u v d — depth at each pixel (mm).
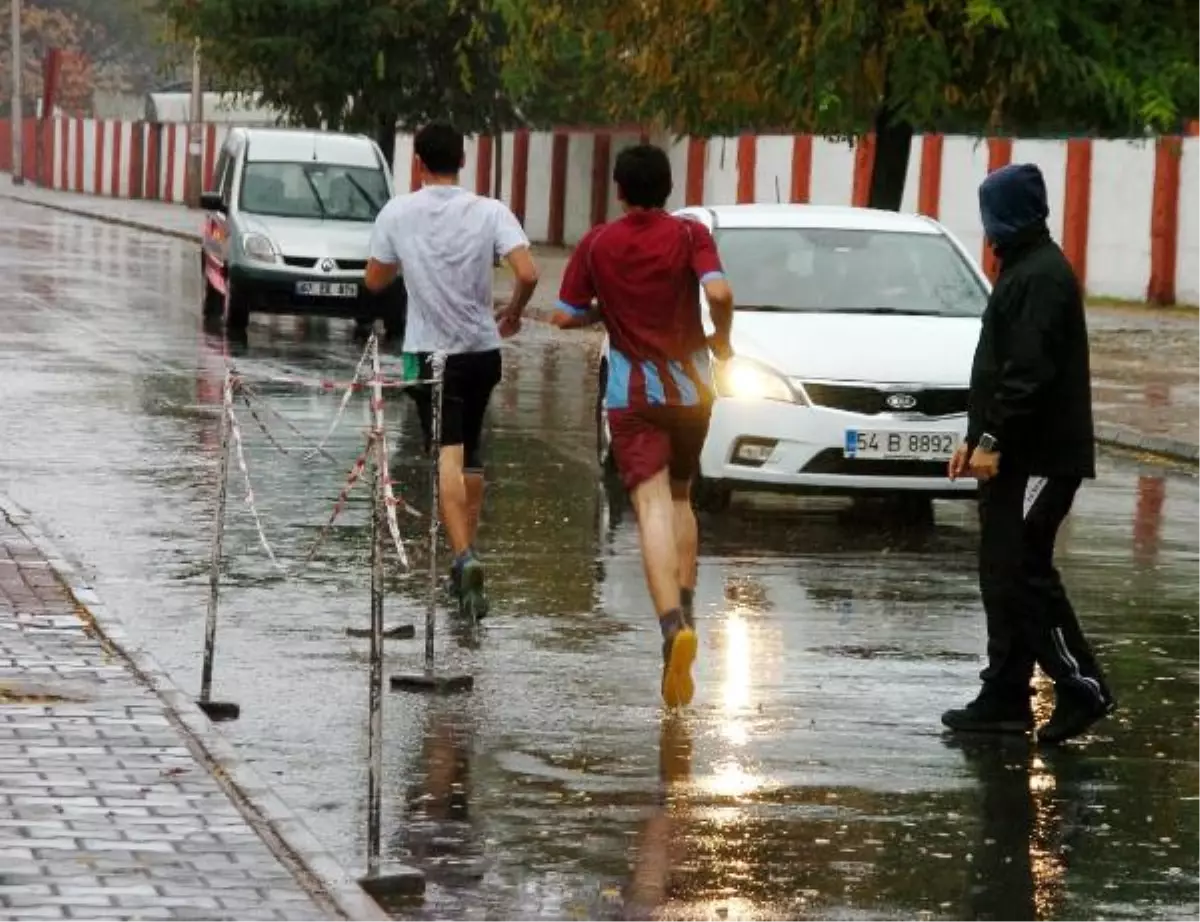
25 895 15867
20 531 30938
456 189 28219
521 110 127500
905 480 35375
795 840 18703
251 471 39125
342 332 68938
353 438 44156
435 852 18203
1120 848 18703
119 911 15609
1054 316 22094
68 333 64812
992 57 64812
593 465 41750
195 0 105875
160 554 31078
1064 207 92125
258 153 69688
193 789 18766
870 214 40094
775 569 31734
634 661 25438
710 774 20750
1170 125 66812
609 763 21047
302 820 18828
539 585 29891
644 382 24562
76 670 22859
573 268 24969
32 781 18766
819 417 35281
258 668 24594
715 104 68438
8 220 146750
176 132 180625
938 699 24031
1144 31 67000
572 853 18219
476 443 28375
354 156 70250
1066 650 22234
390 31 104938
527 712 22953
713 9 64938
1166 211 87750
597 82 116812
